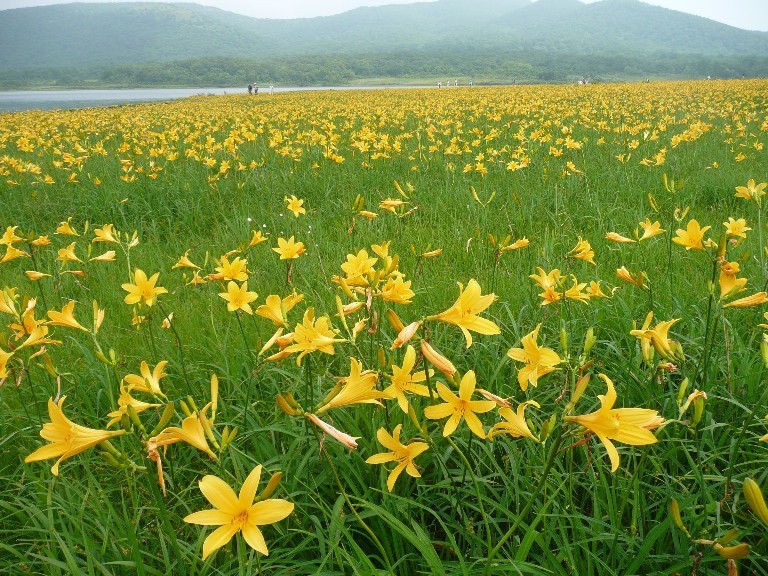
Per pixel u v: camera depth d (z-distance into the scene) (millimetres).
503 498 2355
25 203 8211
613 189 7918
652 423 1472
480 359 3291
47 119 25203
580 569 2021
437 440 2604
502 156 10516
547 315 3629
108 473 2697
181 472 2680
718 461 2539
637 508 2053
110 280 5312
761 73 191750
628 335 3309
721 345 3066
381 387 2270
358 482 2496
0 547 2158
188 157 10672
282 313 2295
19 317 2557
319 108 27891
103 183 8828
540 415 2873
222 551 2221
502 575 1976
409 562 2211
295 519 2318
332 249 5832
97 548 2150
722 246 2354
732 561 1478
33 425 2861
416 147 12375
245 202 7926
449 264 5352
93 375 3367
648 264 4855
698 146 11492
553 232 5891
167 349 3617
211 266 5410
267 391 3262
